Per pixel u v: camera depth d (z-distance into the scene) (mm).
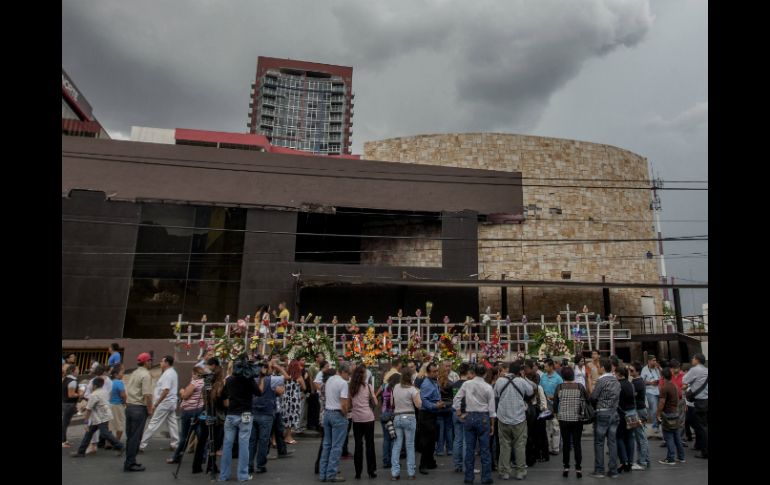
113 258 23281
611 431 9156
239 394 8805
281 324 16391
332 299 25234
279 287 24062
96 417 10930
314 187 25891
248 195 25156
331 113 166125
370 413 9250
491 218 28484
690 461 10391
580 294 28125
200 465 9375
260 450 9406
